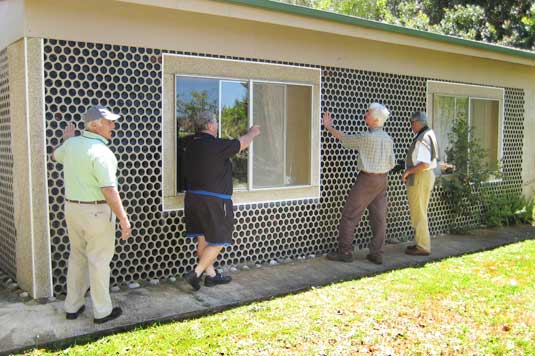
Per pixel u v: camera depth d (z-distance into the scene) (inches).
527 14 661.3
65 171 166.1
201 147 198.4
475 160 329.4
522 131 378.6
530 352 154.3
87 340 158.7
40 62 188.7
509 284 216.7
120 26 204.4
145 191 215.5
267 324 172.7
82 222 163.8
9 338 158.4
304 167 263.9
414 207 268.7
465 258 264.1
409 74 300.8
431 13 813.9
